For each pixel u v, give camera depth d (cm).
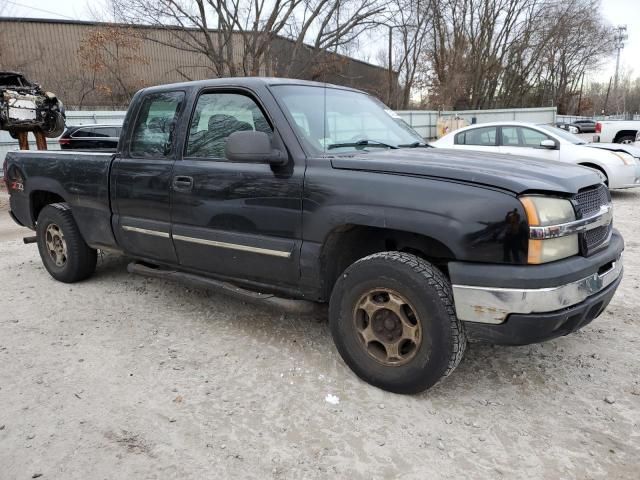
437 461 249
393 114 441
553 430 271
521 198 259
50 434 271
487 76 4341
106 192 441
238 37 3250
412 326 289
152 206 404
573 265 268
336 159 313
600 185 318
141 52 3172
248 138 311
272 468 245
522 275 255
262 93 347
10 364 348
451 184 274
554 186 272
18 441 265
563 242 269
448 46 4084
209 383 322
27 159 525
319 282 323
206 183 364
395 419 281
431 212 273
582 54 5872
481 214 262
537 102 5606
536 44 4444
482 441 263
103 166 442
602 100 9369
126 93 2886
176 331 401
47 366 345
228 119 364
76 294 488
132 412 290
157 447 260
